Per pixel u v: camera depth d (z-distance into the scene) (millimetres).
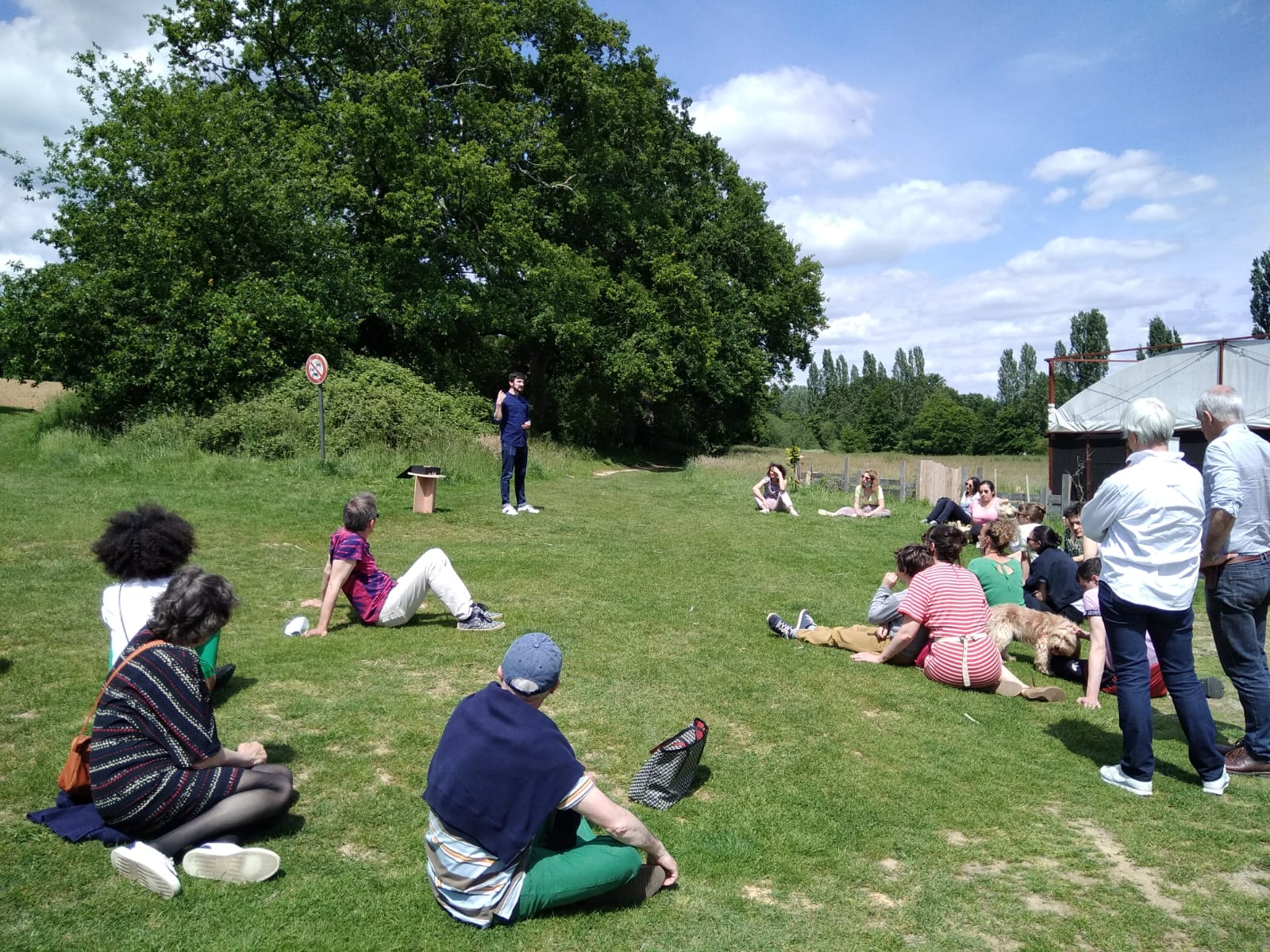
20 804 3686
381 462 16219
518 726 3070
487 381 36000
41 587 7203
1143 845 3881
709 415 48531
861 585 9789
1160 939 3168
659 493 18891
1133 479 4453
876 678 6168
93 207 19297
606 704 5273
